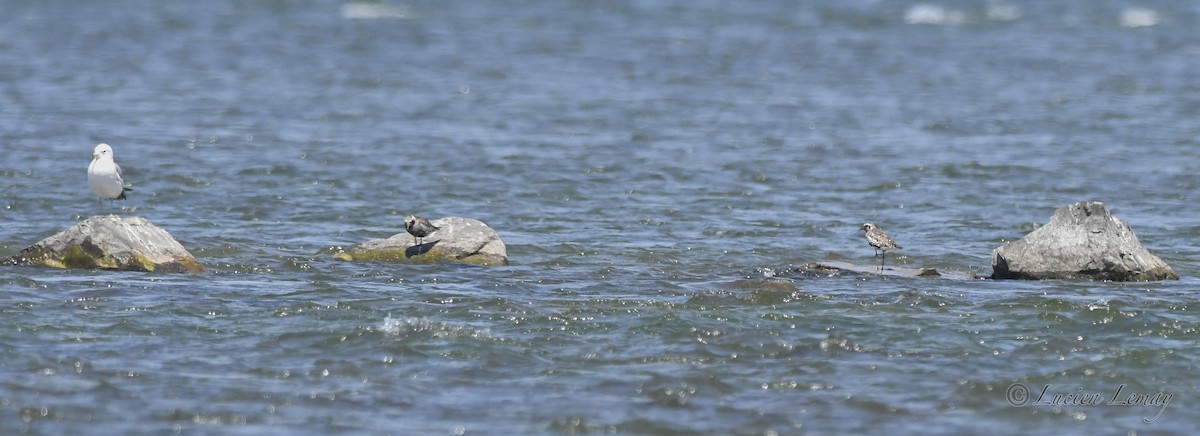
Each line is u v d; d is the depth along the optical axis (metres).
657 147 155.50
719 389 60.31
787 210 119.12
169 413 55.38
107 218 85.06
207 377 60.41
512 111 184.62
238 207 114.50
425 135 161.00
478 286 81.94
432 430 54.38
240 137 156.00
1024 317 73.62
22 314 69.50
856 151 154.12
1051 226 89.06
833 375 62.56
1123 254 87.19
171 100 187.62
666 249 100.44
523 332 68.94
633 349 66.19
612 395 59.19
